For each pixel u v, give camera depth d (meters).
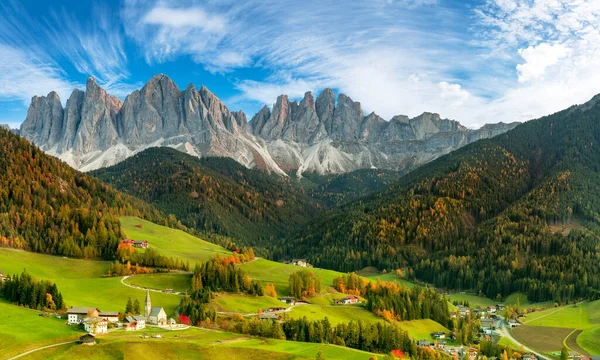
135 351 146.00
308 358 156.75
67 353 141.62
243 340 173.12
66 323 171.12
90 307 185.00
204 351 152.75
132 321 180.75
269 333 188.00
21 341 146.88
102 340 153.75
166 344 153.62
